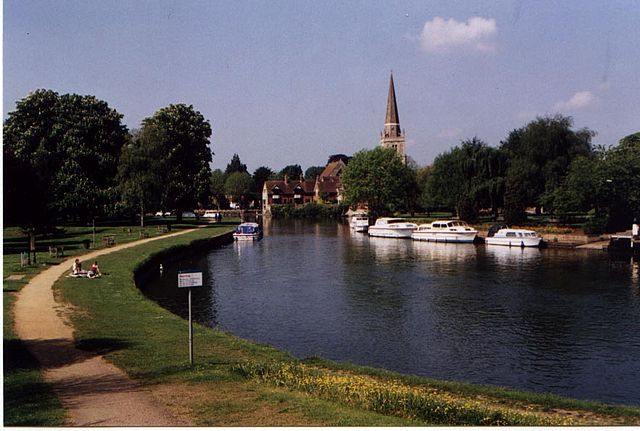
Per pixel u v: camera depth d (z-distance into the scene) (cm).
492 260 6159
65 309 2798
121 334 2336
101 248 5669
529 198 8581
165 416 1350
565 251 6994
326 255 6756
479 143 9538
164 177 8788
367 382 1777
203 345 2255
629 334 3069
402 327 3231
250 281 4806
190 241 6688
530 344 2898
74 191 7700
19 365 1817
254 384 1673
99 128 8831
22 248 5700
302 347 2855
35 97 8512
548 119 9056
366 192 11556
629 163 7538
